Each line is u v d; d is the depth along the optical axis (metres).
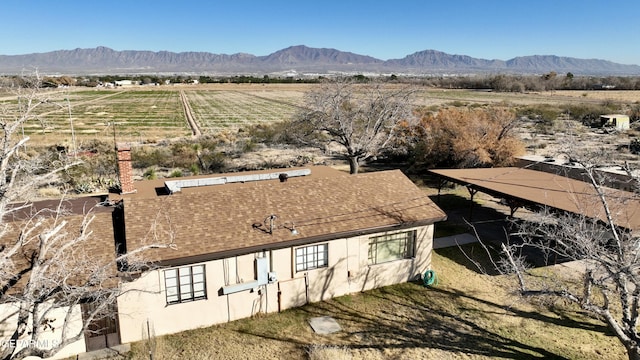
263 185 15.50
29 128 53.62
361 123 31.19
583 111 58.00
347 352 11.34
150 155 37.34
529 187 19.48
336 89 31.03
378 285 15.13
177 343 11.79
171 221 12.96
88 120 66.12
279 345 11.83
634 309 9.23
